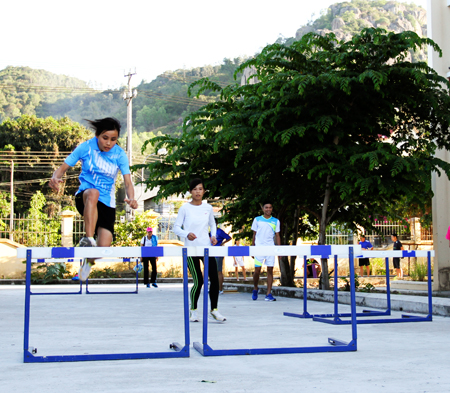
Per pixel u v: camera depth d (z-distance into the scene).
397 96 11.55
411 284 14.02
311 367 4.03
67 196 48.00
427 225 16.88
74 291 14.67
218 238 12.51
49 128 48.69
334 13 143.50
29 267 4.32
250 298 12.04
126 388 3.34
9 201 45.84
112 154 5.21
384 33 11.34
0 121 89.81
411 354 4.63
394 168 10.23
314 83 10.66
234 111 12.25
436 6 13.30
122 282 20.11
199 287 7.12
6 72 107.06
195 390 3.28
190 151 13.11
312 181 12.84
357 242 23.05
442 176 12.88
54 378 3.65
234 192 14.41
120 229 23.95
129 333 6.07
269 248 4.75
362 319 7.32
